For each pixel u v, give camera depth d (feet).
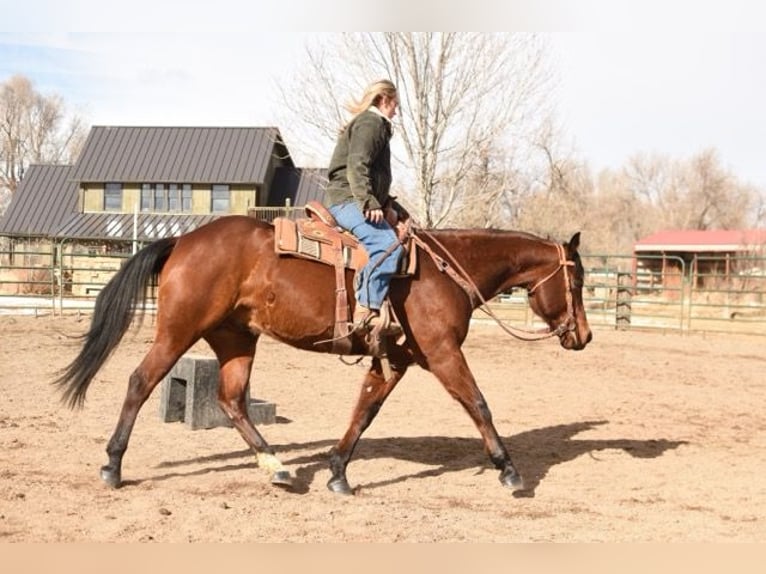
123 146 142.72
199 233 19.98
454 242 21.09
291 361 45.21
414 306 19.74
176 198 138.00
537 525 17.98
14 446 23.18
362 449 25.22
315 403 33.06
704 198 237.25
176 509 18.01
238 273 19.52
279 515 17.97
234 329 20.62
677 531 17.84
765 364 50.31
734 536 17.63
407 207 75.46
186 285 19.31
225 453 23.75
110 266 115.65
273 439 26.13
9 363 38.88
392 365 20.68
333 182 20.25
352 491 20.12
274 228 19.92
